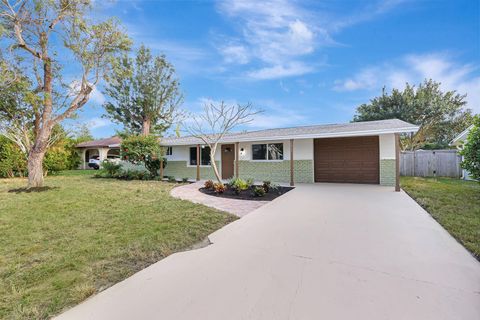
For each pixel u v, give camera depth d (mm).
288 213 5344
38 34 8305
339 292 2244
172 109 19297
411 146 20828
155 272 2770
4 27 7582
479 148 6488
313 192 8250
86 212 5457
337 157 11070
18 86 8328
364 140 10578
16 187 9195
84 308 2131
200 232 4172
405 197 7082
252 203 6609
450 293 2201
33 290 2408
